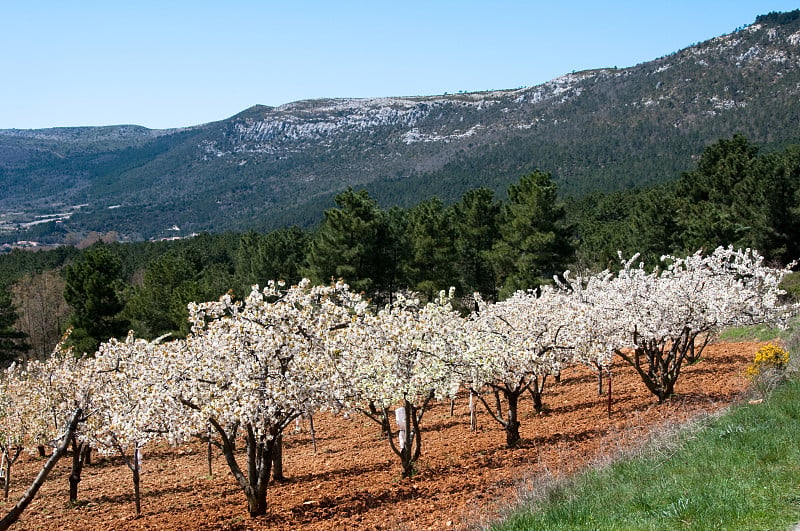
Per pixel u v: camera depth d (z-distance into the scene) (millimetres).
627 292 17000
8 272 69938
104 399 12977
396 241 40844
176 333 34781
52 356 17312
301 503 11719
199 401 10672
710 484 7641
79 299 37219
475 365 13008
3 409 15672
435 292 38062
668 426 11531
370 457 16016
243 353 10695
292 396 10602
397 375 12367
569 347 15094
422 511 10039
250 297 11109
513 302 21469
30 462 20578
